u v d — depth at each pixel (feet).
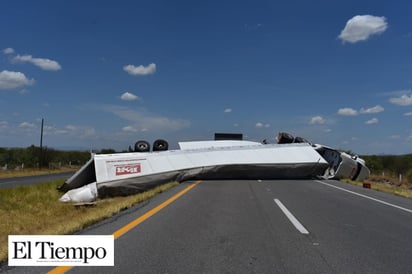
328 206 41.78
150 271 18.66
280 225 30.37
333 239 25.77
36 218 42.47
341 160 86.63
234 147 85.35
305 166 82.33
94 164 64.69
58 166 224.53
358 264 20.12
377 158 194.90
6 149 222.28
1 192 54.85
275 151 85.56
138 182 64.34
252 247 23.36
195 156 77.92
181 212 36.63
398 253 22.44
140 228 28.94
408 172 147.95
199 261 20.35
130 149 89.04
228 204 42.32
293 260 20.70
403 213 38.27
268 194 52.65
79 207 50.14
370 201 47.78
